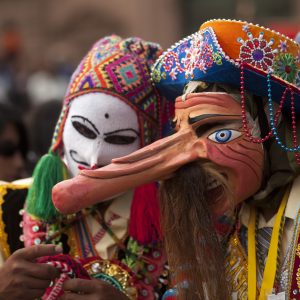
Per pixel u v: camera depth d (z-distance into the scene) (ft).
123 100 11.30
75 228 11.59
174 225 10.05
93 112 11.25
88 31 63.77
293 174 10.35
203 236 9.93
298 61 10.27
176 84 10.60
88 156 11.28
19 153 16.07
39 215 11.44
